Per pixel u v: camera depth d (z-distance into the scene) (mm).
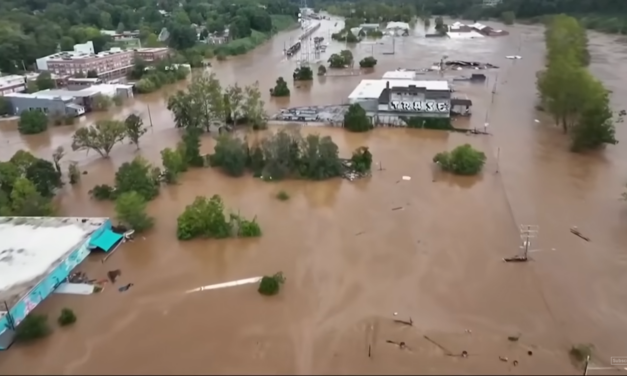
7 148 119250
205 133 124938
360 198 88250
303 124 127875
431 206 84500
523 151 107000
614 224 77375
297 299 62406
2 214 78875
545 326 57062
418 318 58625
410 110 126000
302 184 94562
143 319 59750
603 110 104438
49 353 55000
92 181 98750
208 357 53750
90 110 147625
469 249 71750
